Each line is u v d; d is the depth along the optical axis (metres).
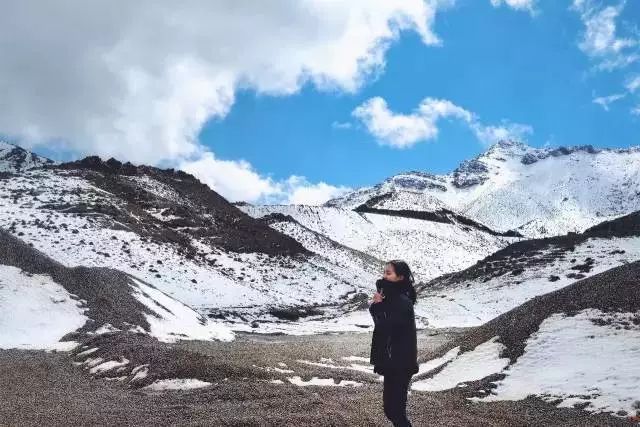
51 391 13.70
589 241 62.84
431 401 12.59
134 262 55.81
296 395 12.69
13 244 31.22
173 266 59.00
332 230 151.00
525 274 58.44
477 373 15.39
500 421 10.73
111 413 11.02
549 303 17.89
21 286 27.84
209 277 60.53
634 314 15.34
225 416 10.27
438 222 172.38
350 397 12.81
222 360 16.20
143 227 68.19
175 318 33.12
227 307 53.62
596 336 14.83
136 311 30.33
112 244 57.75
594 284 18.09
